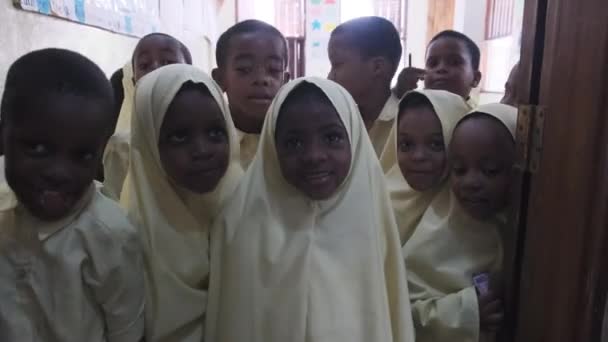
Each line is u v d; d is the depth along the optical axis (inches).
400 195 37.4
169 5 131.6
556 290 26.5
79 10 75.0
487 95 137.9
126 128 51.3
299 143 27.6
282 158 27.9
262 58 42.9
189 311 29.7
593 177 24.2
